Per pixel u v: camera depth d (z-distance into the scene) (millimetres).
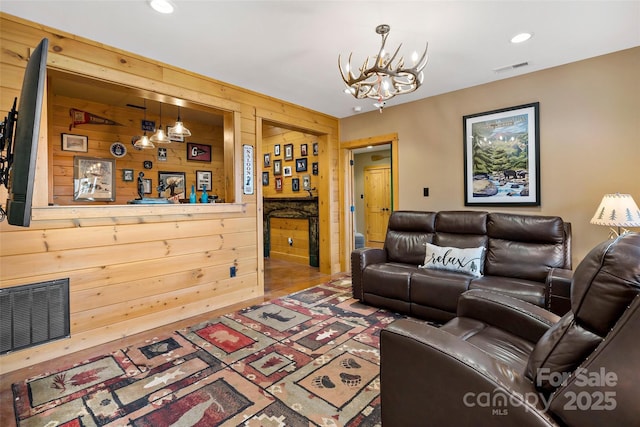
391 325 1277
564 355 931
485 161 3576
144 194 4633
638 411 756
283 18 2227
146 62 2809
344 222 5027
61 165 3924
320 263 4980
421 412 1146
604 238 2916
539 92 3213
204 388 1864
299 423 1565
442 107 3898
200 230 3195
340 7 2105
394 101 4172
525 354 1487
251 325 2803
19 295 2172
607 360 807
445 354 1085
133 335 2668
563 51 2793
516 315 1668
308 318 2947
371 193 7996
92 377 2012
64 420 1617
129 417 1626
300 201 5547
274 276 4684
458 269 2977
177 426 1557
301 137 5512
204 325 2830
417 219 3646
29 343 2203
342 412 1645
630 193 2781
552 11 2170
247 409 1672
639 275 824
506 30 2420
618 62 2803
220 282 3352
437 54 2824
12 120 1453
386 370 1246
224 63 2955
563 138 3096
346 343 2422
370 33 2438
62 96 3918
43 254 2277
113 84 2666
